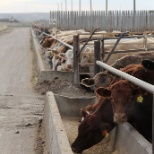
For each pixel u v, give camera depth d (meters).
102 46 12.52
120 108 6.60
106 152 7.45
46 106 9.38
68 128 9.00
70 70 15.46
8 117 10.49
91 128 7.28
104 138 7.89
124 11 33.66
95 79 9.11
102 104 7.39
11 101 12.63
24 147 8.03
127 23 33.12
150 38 15.52
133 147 6.21
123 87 6.66
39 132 9.10
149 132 7.33
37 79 17.03
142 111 7.16
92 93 13.43
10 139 8.59
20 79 17.58
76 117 10.14
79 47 14.47
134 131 6.49
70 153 5.53
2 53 34.19
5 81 17.06
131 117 7.02
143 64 7.31
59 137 6.26
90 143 7.32
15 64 24.62
